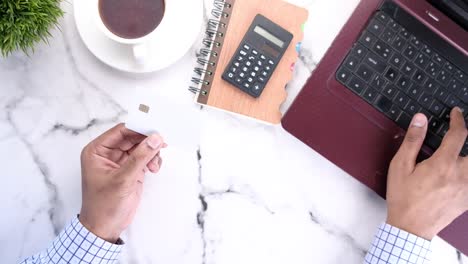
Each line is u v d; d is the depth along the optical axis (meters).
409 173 0.63
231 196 0.67
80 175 0.65
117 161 0.63
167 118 0.62
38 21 0.55
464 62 0.63
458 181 0.63
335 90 0.63
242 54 0.63
